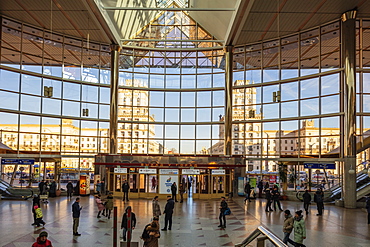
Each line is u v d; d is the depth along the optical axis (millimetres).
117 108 29891
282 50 28406
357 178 24328
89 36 29000
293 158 26625
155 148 32219
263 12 23156
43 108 27234
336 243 12258
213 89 31922
